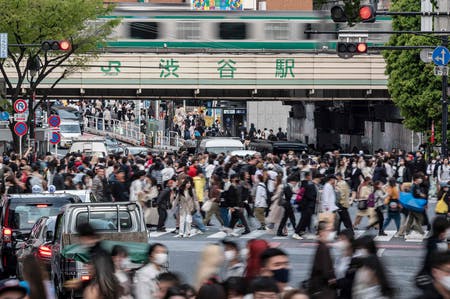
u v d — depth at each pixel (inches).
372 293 938.1
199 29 5182.1
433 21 3602.4
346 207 2386.8
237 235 2487.7
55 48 2758.4
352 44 2370.8
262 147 4778.5
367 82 5206.7
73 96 5246.1
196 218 2534.5
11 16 3604.8
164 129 6909.5
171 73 5177.2
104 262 890.1
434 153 4222.4
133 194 2527.1
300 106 6752.0
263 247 1001.5
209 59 5191.9
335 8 1601.9
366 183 2466.8
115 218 1504.7
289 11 5206.7
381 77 5196.9
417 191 2342.5
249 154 3659.0
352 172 3326.8
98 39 3976.4
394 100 4616.1
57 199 1833.2
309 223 2378.2
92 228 1026.7
